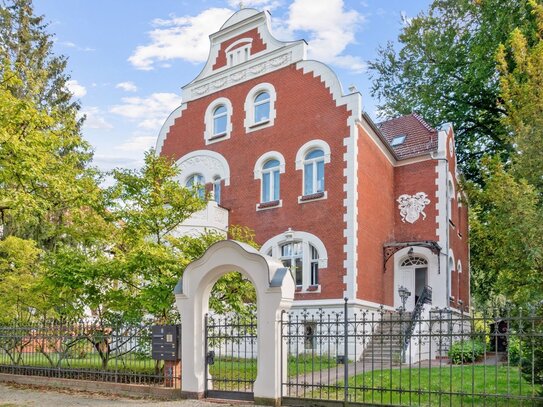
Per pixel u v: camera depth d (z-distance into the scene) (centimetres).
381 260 2100
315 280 1967
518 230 992
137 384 1148
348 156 1936
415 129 2441
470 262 2772
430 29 2938
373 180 2077
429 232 2186
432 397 948
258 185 2181
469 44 2739
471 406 858
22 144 1203
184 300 1096
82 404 1017
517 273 1070
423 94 2938
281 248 2080
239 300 1288
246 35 2344
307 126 2070
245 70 2314
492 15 2498
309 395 1002
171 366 1121
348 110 1966
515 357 1308
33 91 1658
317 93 2064
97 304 1291
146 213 1286
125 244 1349
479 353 1466
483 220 1755
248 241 1513
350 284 1839
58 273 1246
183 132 2494
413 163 2284
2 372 1399
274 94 2195
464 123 2920
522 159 1104
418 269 2212
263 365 974
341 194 1930
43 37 2669
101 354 1245
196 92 2478
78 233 1364
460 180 2244
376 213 2084
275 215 2103
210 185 2342
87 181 1372
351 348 1664
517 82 1606
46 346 1344
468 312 2647
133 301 1245
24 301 1459
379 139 2128
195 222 2080
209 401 1016
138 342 1202
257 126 2227
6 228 2066
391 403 857
